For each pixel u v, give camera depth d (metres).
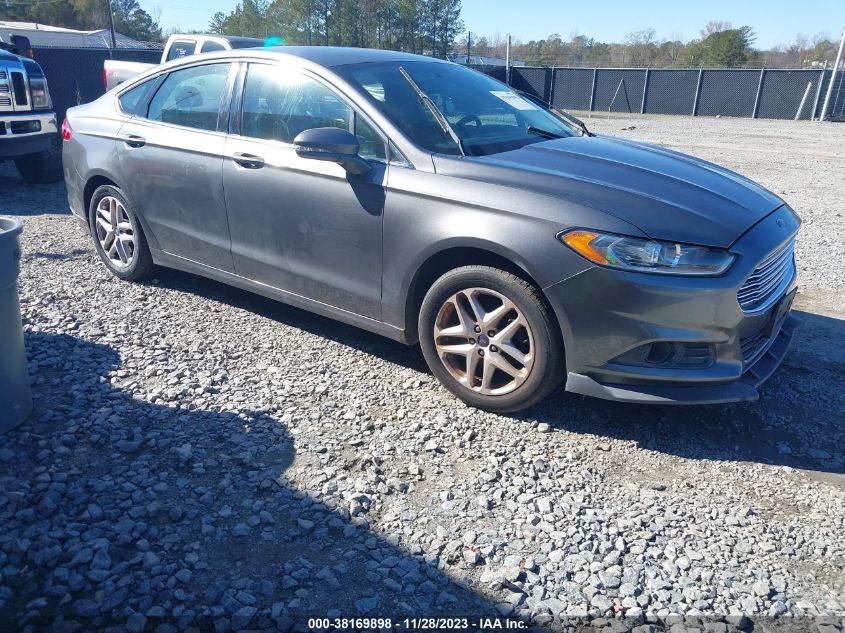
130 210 5.04
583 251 3.12
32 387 3.65
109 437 3.23
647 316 3.09
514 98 4.66
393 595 2.39
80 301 4.92
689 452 3.35
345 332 4.58
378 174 3.68
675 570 2.55
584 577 2.50
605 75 32.12
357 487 2.95
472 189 3.41
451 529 2.73
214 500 2.84
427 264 3.60
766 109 29.31
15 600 2.30
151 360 4.05
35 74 8.67
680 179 3.60
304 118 4.06
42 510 2.70
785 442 3.46
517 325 3.38
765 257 3.26
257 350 4.27
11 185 9.37
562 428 3.51
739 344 3.27
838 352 4.51
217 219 4.49
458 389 3.66
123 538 2.58
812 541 2.74
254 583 2.42
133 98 5.08
